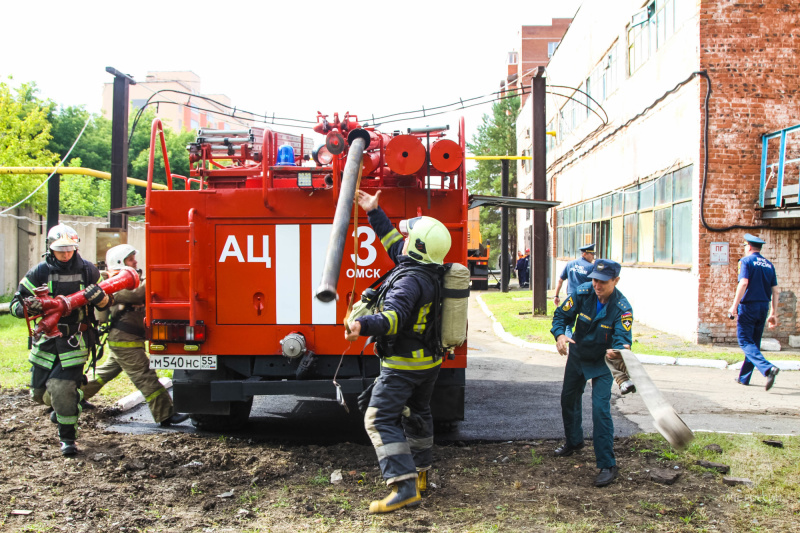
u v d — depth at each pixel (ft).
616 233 55.88
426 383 13.42
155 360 18.15
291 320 17.93
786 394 25.14
